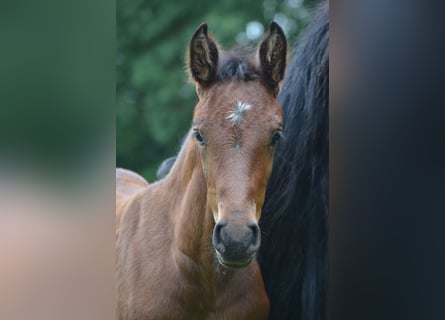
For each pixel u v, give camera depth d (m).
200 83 3.99
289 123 4.53
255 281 4.39
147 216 4.71
